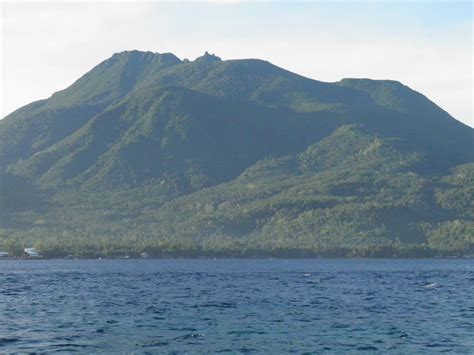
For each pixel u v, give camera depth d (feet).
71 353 355.77
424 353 361.71
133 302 576.61
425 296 638.12
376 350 368.68
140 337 399.65
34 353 354.54
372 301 586.86
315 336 405.18
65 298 612.29
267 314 495.82
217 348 371.56
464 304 566.77
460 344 383.65
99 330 422.41
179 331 420.36
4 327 432.25
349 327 436.35
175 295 642.63
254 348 371.97
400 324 449.06
